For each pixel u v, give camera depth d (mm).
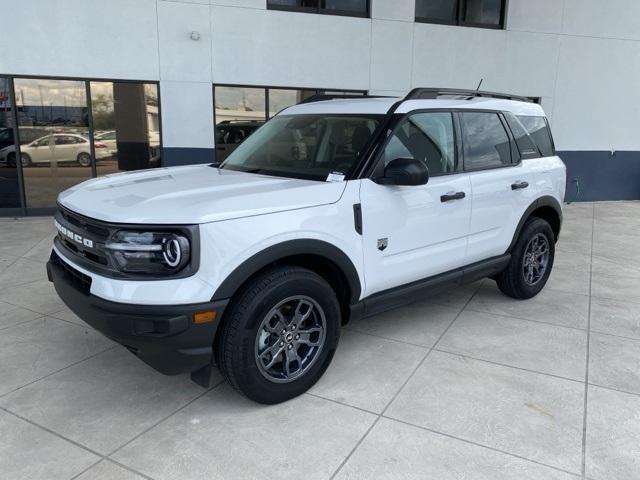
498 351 4086
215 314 2859
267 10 9648
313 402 3324
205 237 2797
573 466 2754
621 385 3596
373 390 3475
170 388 3484
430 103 4105
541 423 3131
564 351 4105
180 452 2824
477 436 2994
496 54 11234
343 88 10367
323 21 9992
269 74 9891
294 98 10203
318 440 2938
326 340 3406
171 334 2768
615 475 2691
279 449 2857
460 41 10930
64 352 3971
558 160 5457
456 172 4219
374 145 3648
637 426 3121
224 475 2650
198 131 9695
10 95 8875
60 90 9062
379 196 3574
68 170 9414
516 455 2834
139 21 9078
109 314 2789
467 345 4188
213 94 9703
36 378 3584
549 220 5512
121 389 3463
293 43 9914
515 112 5020
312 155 3916
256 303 2998
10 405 3248
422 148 3951
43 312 4746
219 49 9531
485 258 4660
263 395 3170
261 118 10070
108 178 3850
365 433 3006
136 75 9242
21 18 8633
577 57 11711
